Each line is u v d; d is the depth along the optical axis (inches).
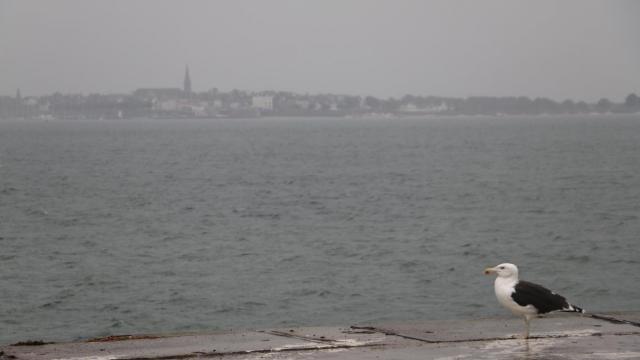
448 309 1491.1
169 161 6599.4
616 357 634.2
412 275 1812.3
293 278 1795.0
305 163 6161.4
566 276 1790.1
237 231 2583.7
